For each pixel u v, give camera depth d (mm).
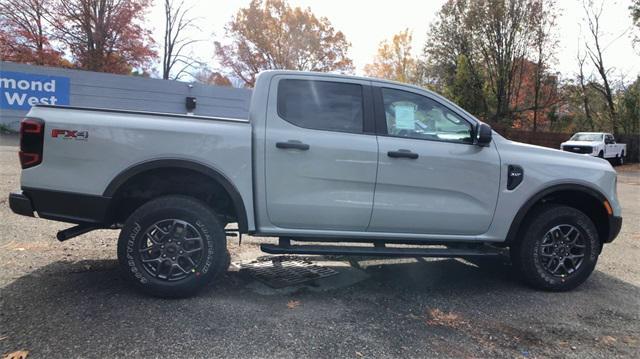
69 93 18859
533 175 4504
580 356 3314
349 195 4148
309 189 4094
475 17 30438
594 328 3791
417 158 4227
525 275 4617
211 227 3904
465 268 5305
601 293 4637
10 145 14367
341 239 4395
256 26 39062
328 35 40562
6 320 3350
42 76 18344
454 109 4453
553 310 4133
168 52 31656
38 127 3768
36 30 28203
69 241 5395
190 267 3922
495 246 4766
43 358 2885
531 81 32375
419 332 3559
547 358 3262
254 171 4023
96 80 19203
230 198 4262
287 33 39625
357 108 4273
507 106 31359
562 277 4602
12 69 17844
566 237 4621
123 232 3820
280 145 4016
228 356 3045
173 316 3574
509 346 3408
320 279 4691
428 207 4293
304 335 3395
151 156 3844
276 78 4207
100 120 3824
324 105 4230
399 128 4336
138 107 19984
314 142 4070
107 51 28469
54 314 3488
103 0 27516
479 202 4398
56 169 3787
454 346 3361
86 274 4383
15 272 4324
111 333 3244
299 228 4184
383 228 4305
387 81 4383
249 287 4320
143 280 3830
